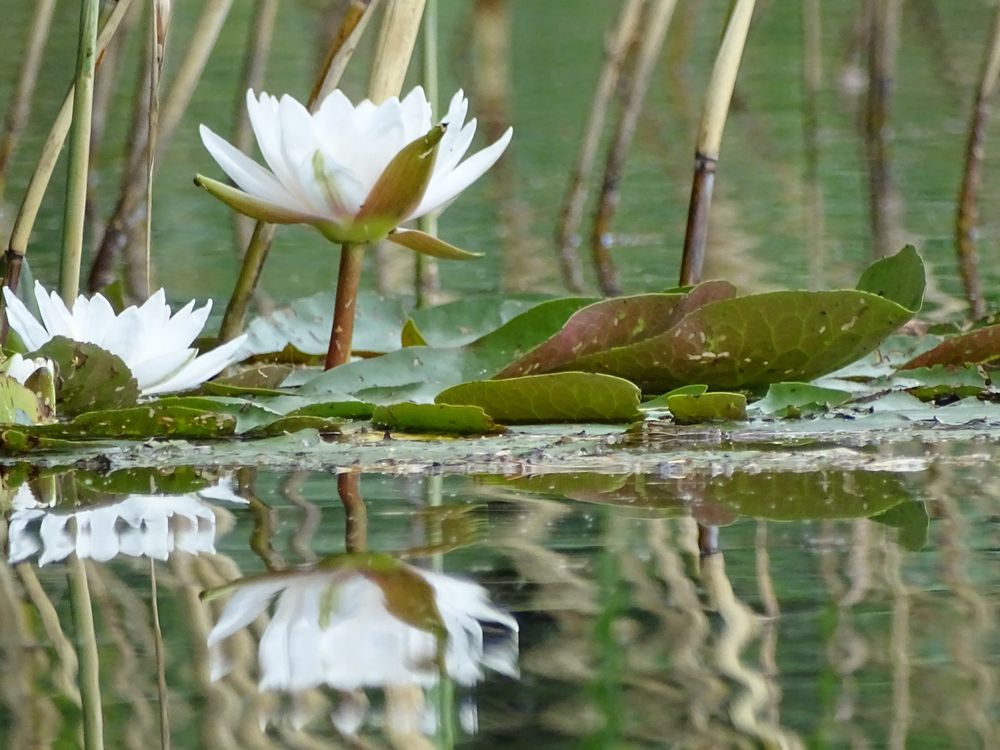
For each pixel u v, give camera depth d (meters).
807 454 3.54
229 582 3.39
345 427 3.60
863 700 2.91
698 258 3.78
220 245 4.30
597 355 3.62
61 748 2.72
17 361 3.58
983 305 3.89
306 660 3.24
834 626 3.34
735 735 2.74
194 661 3.25
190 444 3.57
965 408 3.61
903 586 3.37
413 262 4.17
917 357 3.65
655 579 3.38
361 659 3.21
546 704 2.91
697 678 3.05
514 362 3.62
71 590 3.38
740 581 3.38
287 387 3.68
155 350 3.62
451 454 3.55
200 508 3.47
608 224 4.33
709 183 3.78
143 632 3.35
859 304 3.61
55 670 3.21
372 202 3.62
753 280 3.97
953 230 4.17
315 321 3.77
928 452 3.54
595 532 3.43
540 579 3.38
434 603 3.37
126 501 3.48
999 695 2.94
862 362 3.71
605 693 3.00
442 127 3.60
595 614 3.36
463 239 4.34
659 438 3.57
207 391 3.65
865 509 3.45
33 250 4.11
